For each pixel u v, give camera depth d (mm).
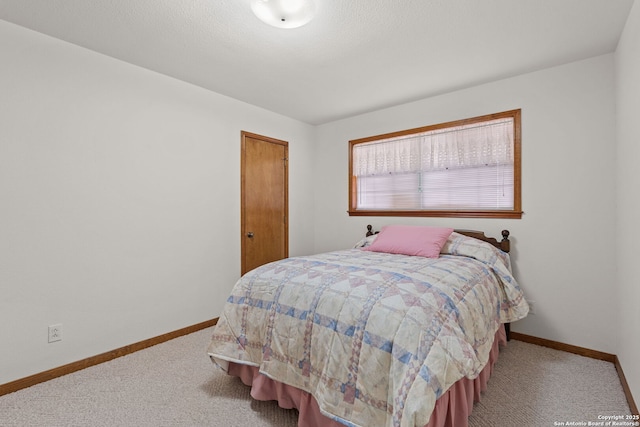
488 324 1881
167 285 2771
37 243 2070
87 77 2295
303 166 4156
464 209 3105
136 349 2533
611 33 2088
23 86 2016
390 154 3633
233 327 1919
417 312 1388
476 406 1790
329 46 2260
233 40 2178
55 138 2146
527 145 2705
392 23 1975
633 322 1763
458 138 3148
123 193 2488
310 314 1611
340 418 1368
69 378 2107
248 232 3477
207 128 3080
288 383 1624
